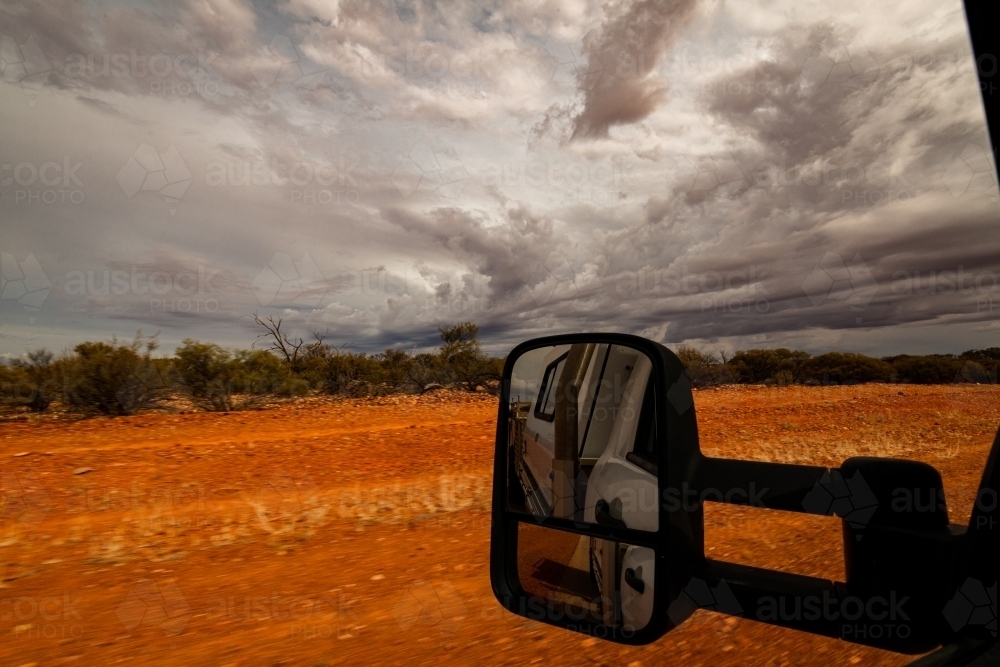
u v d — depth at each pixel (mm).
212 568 4441
